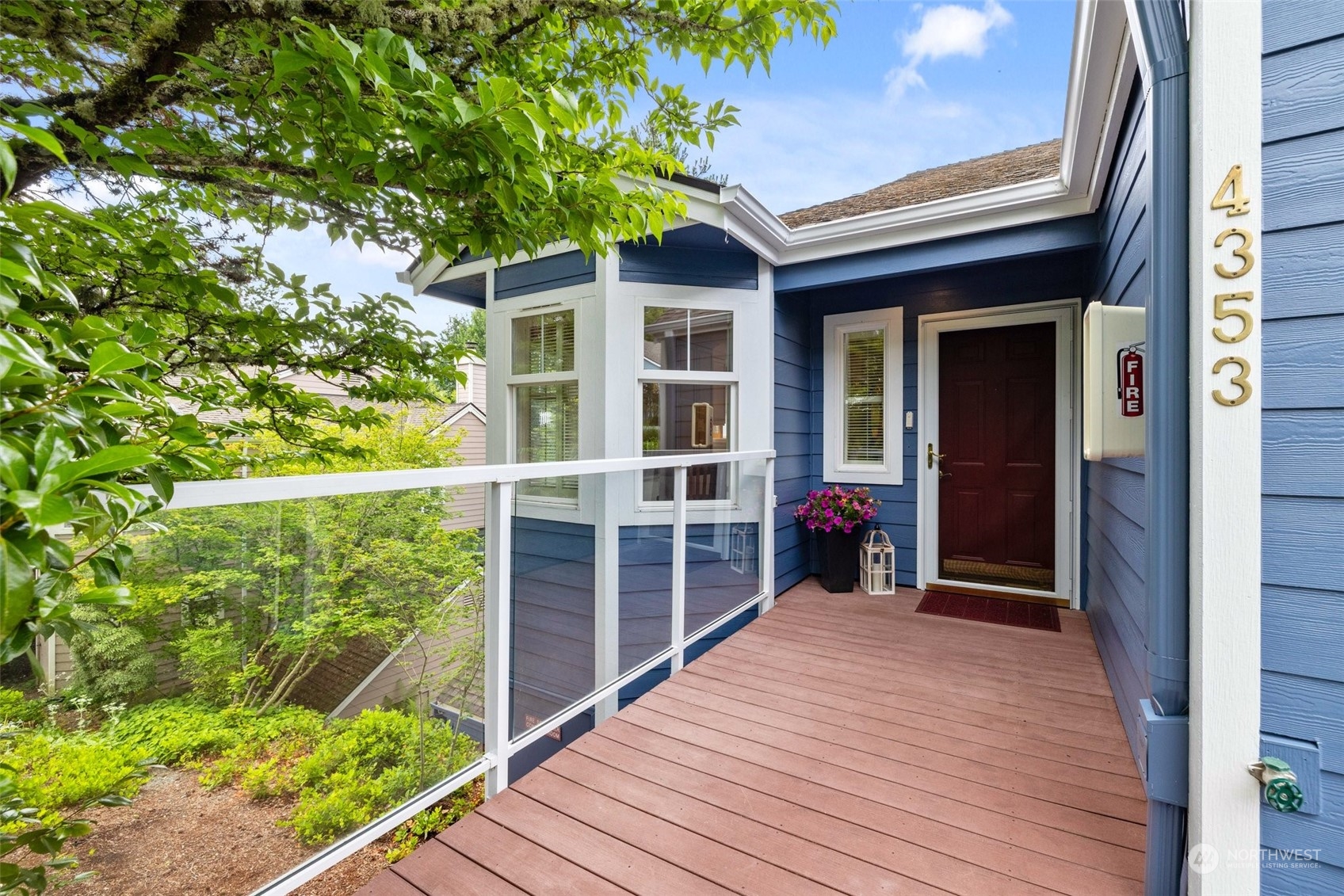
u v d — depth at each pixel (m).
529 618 2.24
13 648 0.62
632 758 1.97
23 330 0.76
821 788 1.79
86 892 1.02
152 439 1.01
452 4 1.23
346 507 1.52
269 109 1.12
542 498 2.97
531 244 1.46
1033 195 3.08
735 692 2.51
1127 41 1.81
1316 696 1.05
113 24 1.11
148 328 0.90
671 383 3.93
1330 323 1.03
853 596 4.03
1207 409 1.13
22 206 0.67
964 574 4.13
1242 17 1.09
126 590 0.65
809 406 4.65
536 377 4.14
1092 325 1.51
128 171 1.11
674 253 3.86
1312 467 1.05
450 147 1.04
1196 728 1.16
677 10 1.44
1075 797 1.73
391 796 1.54
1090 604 3.36
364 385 2.48
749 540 3.67
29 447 0.54
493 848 1.54
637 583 2.94
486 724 1.82
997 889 1.37
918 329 4.20
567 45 1.60
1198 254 1.13
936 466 4.18
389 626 1.63
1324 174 1.03
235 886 1.21
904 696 2.45
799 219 4.84
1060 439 3.75
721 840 1.56
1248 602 1.10
